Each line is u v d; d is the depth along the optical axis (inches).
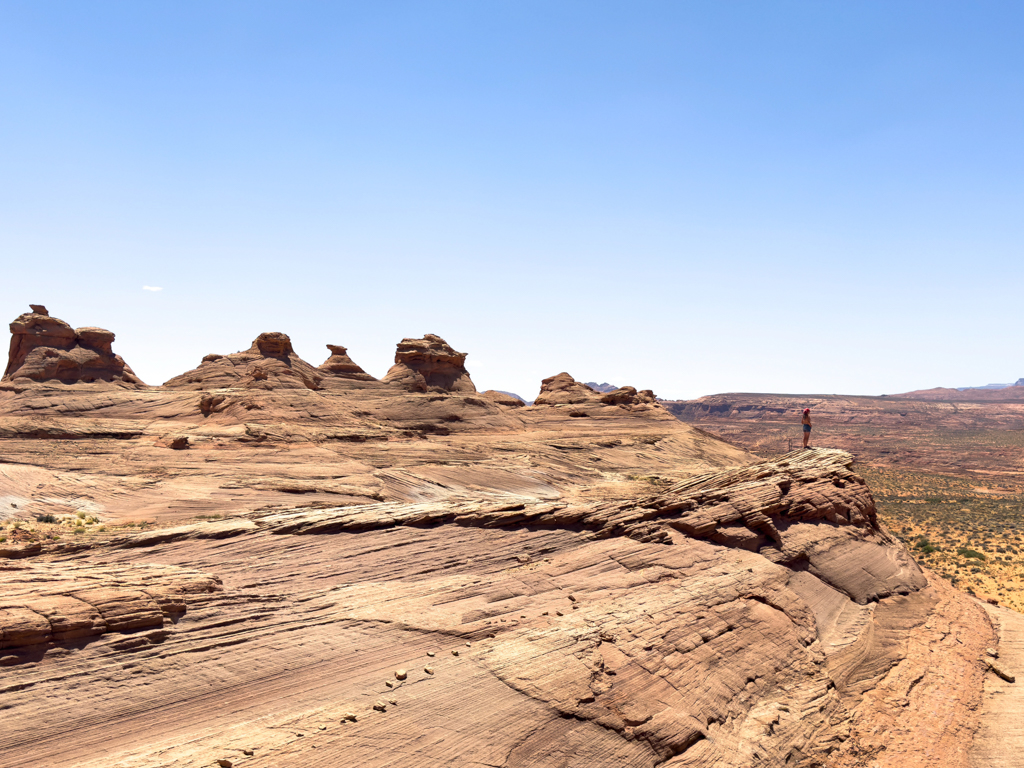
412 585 826.2
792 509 1217.4
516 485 2209.6
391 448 2390.5
